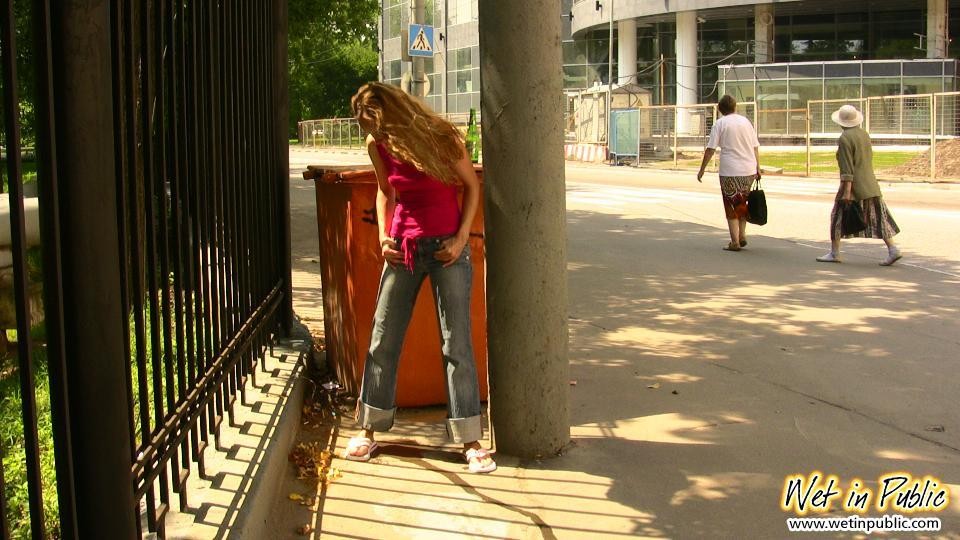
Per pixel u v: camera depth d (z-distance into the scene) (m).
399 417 5.03
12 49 1.98
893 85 39.81
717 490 4.14
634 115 32.34
